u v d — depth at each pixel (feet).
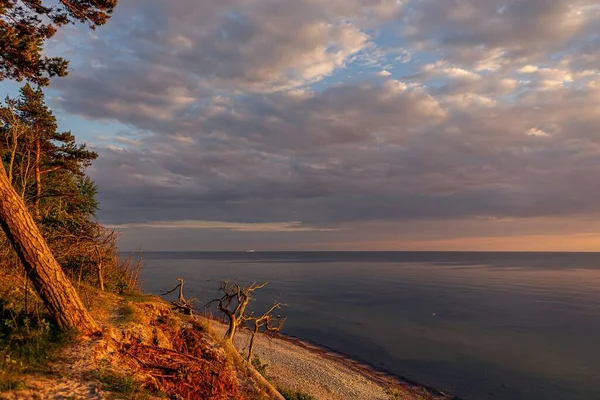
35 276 27.35
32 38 32.76
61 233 48.08
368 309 204.64
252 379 36.29
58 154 67.00
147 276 331.16
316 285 330.95
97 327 29.48
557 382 96.07
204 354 35.76
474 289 312.29
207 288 228.84
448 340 138.41
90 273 51.37
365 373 96.73
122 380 23.88
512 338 142.92
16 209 26.86
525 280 408.26
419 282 374.43
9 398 18.70
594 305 228.22
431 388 90.12
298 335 138.72
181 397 26.53
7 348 23.80
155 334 33.58
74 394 20.66
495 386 92.53
